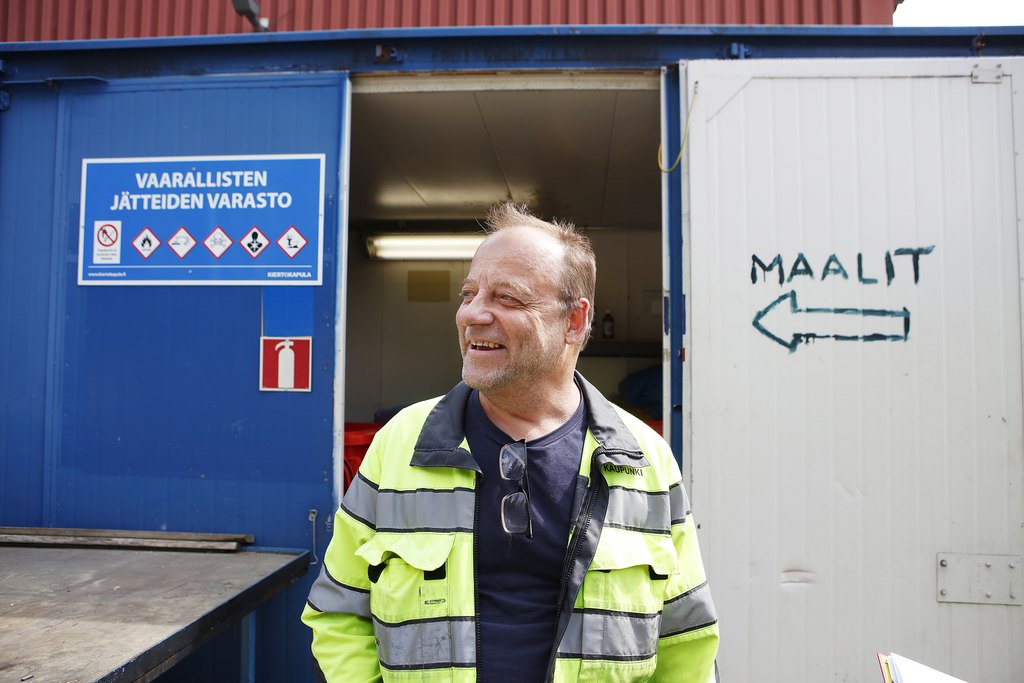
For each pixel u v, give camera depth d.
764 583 2.23
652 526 1.18
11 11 3.46
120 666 1.41
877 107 2.30
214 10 3.40
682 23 3.15
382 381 5.03
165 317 2.46
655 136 3.28
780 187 2.31
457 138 3.31
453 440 1.16
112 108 2.53
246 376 2.43
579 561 1.09
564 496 1.15
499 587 1.11
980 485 2.20
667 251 2.38
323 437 2.39
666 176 2.39
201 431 2.44
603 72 2.47
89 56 2.56
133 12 3.43
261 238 2.45
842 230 2.28
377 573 1.12
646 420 4.22
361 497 1.20
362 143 3.39
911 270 2.26
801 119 2.32
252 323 2.44
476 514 1.13
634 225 5.10
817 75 2.32
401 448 1.19
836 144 2.30
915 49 2.37
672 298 2.37
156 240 2.48
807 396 2.26
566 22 3.20
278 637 2.38
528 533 1.11
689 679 1.20
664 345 2.38
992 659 2.18
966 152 2.27
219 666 2.44
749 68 2.34
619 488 1.17
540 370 1.17
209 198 2.47
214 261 2.46
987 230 2.25
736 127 2.33
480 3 3.25
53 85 2.54
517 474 1.15
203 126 2.49
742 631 2.22
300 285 2.42
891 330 2.25
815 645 2.22
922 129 2.29
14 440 2.49
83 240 2.50
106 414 2.46
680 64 2.38
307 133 2.46
